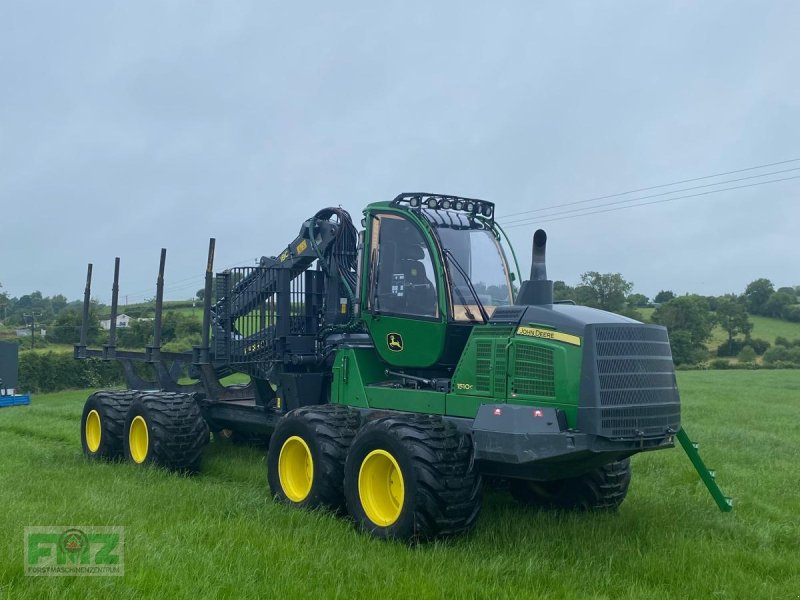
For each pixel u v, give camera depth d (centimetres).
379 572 487
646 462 964
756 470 945
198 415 891
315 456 655
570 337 555
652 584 504
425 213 704
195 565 470
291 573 471
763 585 502
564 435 535
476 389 607
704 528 641
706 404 2119
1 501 643
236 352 908
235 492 716
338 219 872
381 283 723
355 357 734
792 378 4003
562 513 671
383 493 607
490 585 477
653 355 580
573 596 465
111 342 1093
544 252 618
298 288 874
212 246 914
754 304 8606
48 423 1405
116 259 1105
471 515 568
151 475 816
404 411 671
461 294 675
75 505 633
